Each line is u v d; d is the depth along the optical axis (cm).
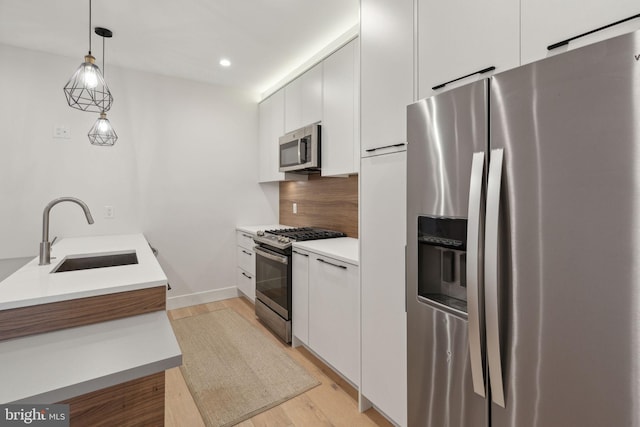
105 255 221
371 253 169
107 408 109
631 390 70
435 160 115
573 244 78
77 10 213
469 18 118
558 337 81
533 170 85
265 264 296
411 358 128
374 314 168
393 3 153
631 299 70
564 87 79
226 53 280
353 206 282
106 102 294
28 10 212
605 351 74
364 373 176
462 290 121
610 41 72
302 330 246
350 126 229
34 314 118
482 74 114
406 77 145
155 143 328
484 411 100
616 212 71
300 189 360
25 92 267
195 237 354
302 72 290
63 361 93
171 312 333
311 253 232
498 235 93
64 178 284
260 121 386
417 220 125
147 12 216
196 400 191
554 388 82
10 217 263
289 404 189
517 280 89
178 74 329
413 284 127
